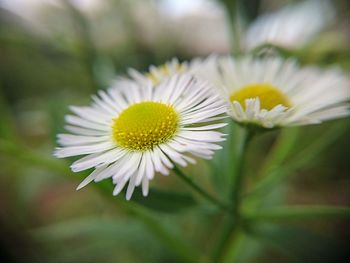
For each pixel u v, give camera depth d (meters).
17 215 0.07
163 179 0.06
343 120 0.05
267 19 0.06
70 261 0.06
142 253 0.06
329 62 0.05
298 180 0.08
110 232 0.05
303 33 0.06
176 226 0.05
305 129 0.07
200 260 0.05
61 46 0.06
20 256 0.07
